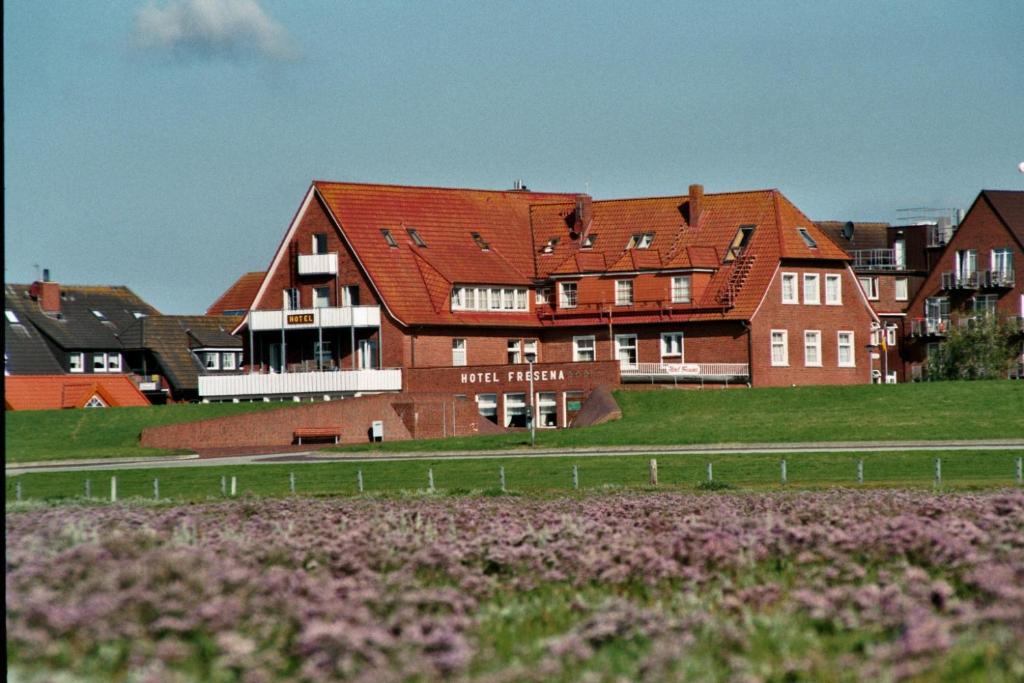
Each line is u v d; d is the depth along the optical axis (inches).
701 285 6058.1
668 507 2375.7
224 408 5831.7
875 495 2647.6
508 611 1471.5
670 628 1323.8
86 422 5723.4
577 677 1200.8
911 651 1184.2
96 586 1381.6
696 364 5949.8
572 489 3408.0
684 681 1171.3
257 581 1435.8
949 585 1501.0
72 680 1144.8
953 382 5541.3
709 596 1512.1
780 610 1421.0
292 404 5531.5
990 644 1219.9
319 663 1189.7
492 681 1171.9
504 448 4670.3
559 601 1542.8
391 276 6018.7
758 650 1283.2
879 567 1657.2
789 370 5974.4
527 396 5748.0
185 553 1513.3
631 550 1704.0
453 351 6028.5
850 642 1296.8
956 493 2780.5
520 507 2591.0
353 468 4173.2
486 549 1822.1
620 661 1246.9
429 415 5482.3
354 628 1267.2
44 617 1270.9
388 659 1207.6
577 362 5728.3
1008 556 1628.9
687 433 4790.8
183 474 4146.2
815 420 4958.2
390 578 1569.9
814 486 3272.6
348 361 6043.3
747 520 1943.9
